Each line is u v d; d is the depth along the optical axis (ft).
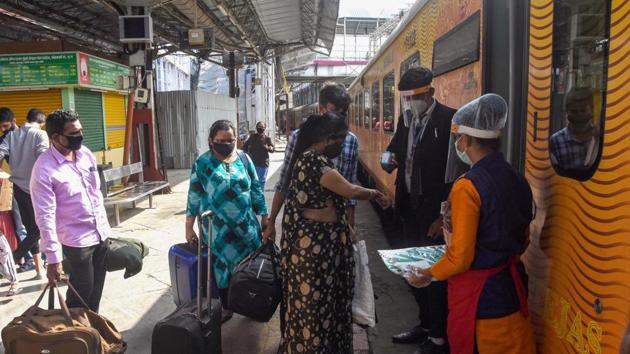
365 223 26.09
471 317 7.13
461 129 7.25
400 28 19.79
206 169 12.30
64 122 10.62
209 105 55.16
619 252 5.57
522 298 7.13
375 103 29.19
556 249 7.08
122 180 31.19
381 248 21.52
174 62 87.20
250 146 28.43
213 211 12.19
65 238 11.00
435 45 14.17
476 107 7.11
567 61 6.81
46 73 31.99
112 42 53.62
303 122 9.59
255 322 13.70
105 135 37.70
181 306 10.96
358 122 41.52
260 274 10.69
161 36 48.98
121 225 25.44
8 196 16.33
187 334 9.86
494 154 7.19
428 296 10.61
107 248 11.98
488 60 9.75
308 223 9.29
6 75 31.99
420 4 15.75
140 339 12.91
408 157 11.54
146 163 35.12
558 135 7.01
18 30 46.78
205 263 12.23
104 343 9.85
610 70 5.80
